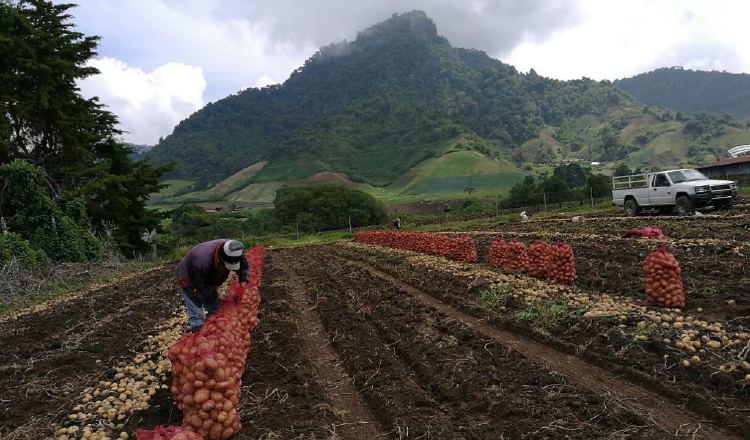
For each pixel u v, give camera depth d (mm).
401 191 130125
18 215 24500
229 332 5777
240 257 6828
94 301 13844
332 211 57000
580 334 7102
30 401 6473
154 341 8898
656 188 21609
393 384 6180
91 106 35469
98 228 33281
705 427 4625
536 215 33469
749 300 7711
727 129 161000
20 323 11305
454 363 6578
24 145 31453
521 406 5156
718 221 16922
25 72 30375
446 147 160125
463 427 4953
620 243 14500
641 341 6426
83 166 32188
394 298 10938
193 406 4836
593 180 44031
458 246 15414
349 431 5262
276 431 5117
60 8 34375
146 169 35969
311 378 6676
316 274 16812
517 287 10141
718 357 5762
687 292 8547
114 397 6375
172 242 38844
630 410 4926
